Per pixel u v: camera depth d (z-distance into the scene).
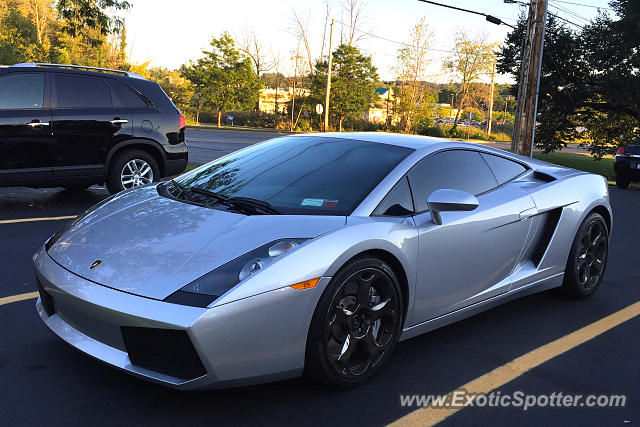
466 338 3.24
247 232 2.41
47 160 6.28
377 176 2.86
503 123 74.31
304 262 2.27
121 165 6.84
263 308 2.15
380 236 2.54
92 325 2.26
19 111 6.07
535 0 14.20
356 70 45.22
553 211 3.68
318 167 3.03
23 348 2.77
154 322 2.05
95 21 19.00
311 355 2.34
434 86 50.53
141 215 2.73
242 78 45.97
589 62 21.94
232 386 2.19
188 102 47.72
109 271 2.28
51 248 2.65
